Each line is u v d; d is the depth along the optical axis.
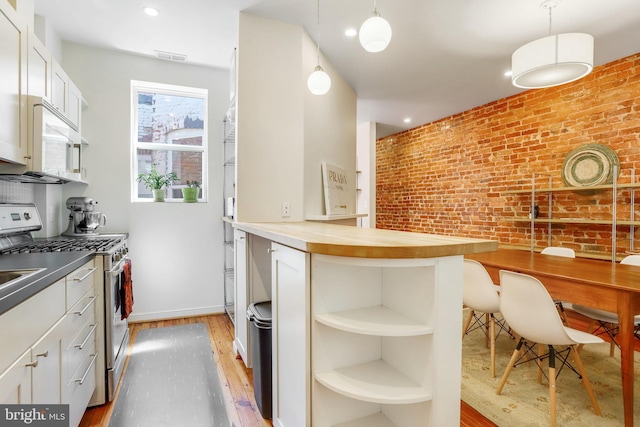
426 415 1.25
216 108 3.59
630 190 2.91
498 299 2.24
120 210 3.26
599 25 2.54
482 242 1.24
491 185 4.20
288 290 1.51
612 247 2.95
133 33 2.85
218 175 3.62
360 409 1.46
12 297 0.99
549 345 1.77
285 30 2.70
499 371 2.34
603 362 2.45
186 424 1.80
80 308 1.68
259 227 2.01
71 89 2.59
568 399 1.99
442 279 1.22
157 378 2.28
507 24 2.58
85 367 1.76
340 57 3.17
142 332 3.10
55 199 2.88
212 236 3.60
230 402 2.01
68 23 2.71
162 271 3.43
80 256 1.70
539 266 2.29
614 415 1.83
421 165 5.38
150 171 3.57
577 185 3.26
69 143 2.30
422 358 1.27
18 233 2.28
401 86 3.82
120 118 3.24
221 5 2.44
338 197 3.40
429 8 2.39
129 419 1.84
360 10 2.47
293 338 1.45
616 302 1.73
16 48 1.67
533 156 3.71
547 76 2.31
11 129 1.62
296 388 1.43
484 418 1.82
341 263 1.25
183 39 2.96
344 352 1.43
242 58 2.57
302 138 2.79
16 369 1.04
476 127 4.43
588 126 3.21
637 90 2.88
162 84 3.40
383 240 1.30
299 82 2.77
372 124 5.20
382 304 1.51
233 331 3.15
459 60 3.19
